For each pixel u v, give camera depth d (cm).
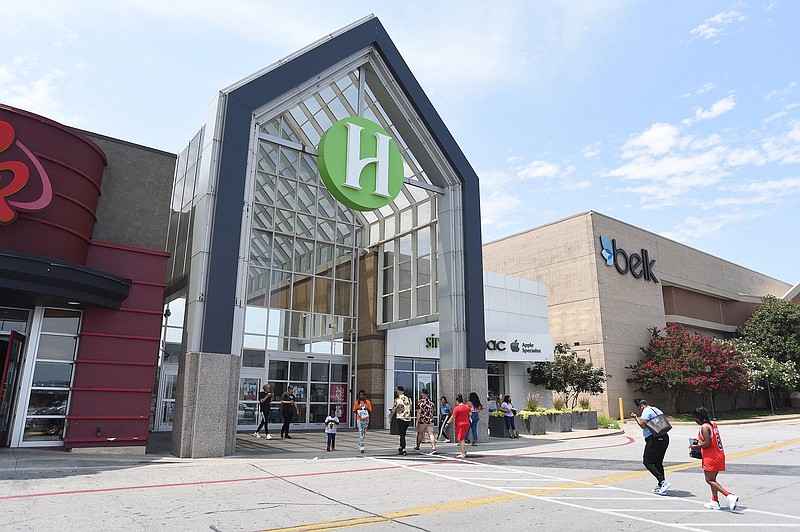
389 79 1900
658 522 732
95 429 1257
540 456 1497
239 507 786
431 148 1980
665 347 3606
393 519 735
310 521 713
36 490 857
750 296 5144
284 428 1892
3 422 1208
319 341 2367
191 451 1254
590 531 682
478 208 2030
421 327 2564
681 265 4444
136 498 827
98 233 1361
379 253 2477
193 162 1836
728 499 823
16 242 1137
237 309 1409
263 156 2316
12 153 1145
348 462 1295
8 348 1214
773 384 4106
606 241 3706
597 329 3494
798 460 1434
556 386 2964
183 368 1352
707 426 848
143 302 1373
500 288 3041
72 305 1270
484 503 851
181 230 1820
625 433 2470
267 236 2284
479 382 1869
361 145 1778
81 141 1280
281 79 1593
